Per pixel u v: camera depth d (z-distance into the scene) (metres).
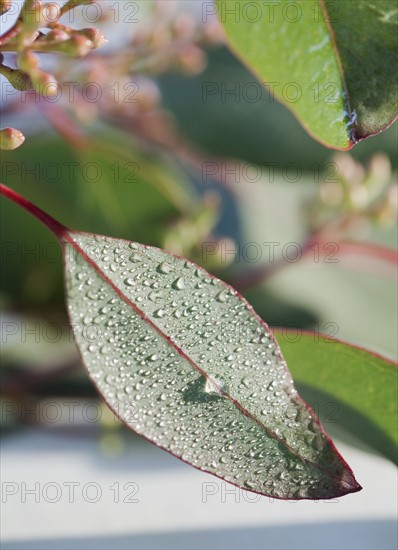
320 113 0.38
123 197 0.59
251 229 0.68
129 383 0.36
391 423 0.41
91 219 0.60
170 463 0.59
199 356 0.36
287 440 0.36
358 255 0.61
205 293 0.37
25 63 0.37
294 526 0.51
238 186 0.68
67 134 0.58
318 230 0.60
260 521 0.52
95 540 0.50
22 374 0.62
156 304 0.37
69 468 0.58
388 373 0.41
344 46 0.38
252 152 0.57
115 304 0.37
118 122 0.60
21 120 0.61
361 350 0.40
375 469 0.56
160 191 0.59
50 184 0.60
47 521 0.51
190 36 0.56
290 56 0.38
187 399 0.36
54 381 0.62
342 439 0.43
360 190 0.57
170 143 0.60
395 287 0.67
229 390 0.36
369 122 0.38
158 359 0.36
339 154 0.56
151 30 0.55
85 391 0.61
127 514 0.51
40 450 0.60
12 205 0.61
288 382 0.36
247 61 0.39
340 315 0.66
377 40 0.38
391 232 0.68
